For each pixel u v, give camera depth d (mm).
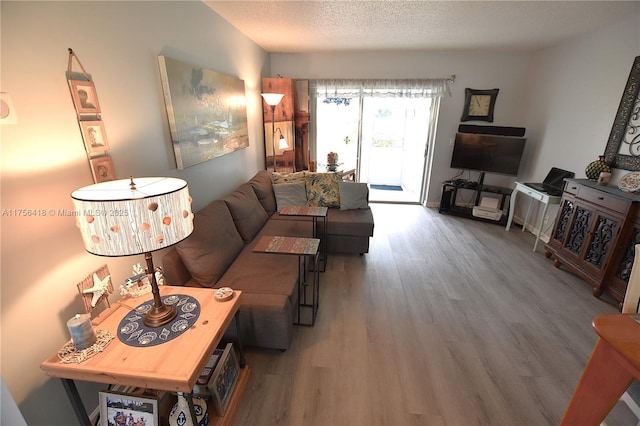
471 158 4293
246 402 1534
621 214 2277
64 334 1252
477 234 3855
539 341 1990
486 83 4273
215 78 2559
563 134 3473
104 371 1022
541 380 1694
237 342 1787
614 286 2350
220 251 2008
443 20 2775
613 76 2812
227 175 3059
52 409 1214
